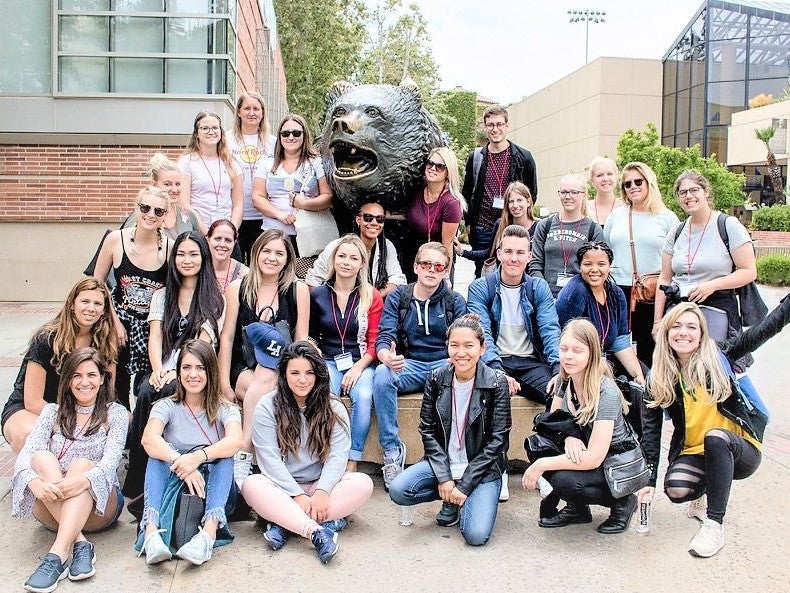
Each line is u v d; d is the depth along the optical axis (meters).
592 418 3.50
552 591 3.04
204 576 3.17
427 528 3.71
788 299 3.63
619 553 3.40
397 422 4.18
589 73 36.91
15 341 8.71
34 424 3.65
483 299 4.41
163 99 11.56
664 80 36.38
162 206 4.17
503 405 3.68
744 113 30.72
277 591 3.04
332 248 4.46
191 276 4.10
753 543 3.51
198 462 3.38
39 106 11.52
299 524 3.39
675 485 3.56
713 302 4.50
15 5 11.51
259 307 4.21
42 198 11.95
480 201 5.98
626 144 22.55
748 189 31.88
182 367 3.55
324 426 3.61
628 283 5.18
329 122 5.15
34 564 3.26
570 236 4.98
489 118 5.85
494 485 3.62
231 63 12.01
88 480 3.27
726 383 3.52
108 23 11.59
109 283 4.45
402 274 4.91
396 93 4.95
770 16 32.44
